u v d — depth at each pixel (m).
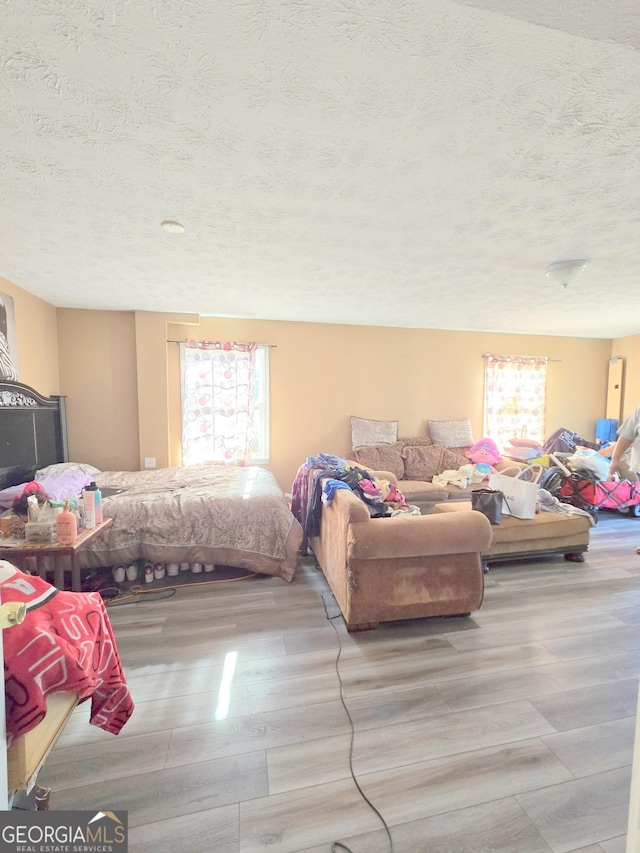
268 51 0.98
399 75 1.04
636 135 1.29
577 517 2.99
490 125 1.25
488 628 2.12
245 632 2.08
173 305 3.73
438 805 1.17
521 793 1.21
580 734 1.43
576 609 2.33
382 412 4.79
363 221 1.96
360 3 0.84
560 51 0.96
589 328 4.81
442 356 4.93
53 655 0.86
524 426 5.18
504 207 1.81
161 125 1.25
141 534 2.62
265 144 1.35
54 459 3.49
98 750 1.35
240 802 1.18
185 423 4.17
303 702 1.58
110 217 1.91
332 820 1.12
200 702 1.57
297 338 4.49
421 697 1.60
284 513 2.82
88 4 0.86
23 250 2.34
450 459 4.51
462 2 0.77
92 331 3.88
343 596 2.11
